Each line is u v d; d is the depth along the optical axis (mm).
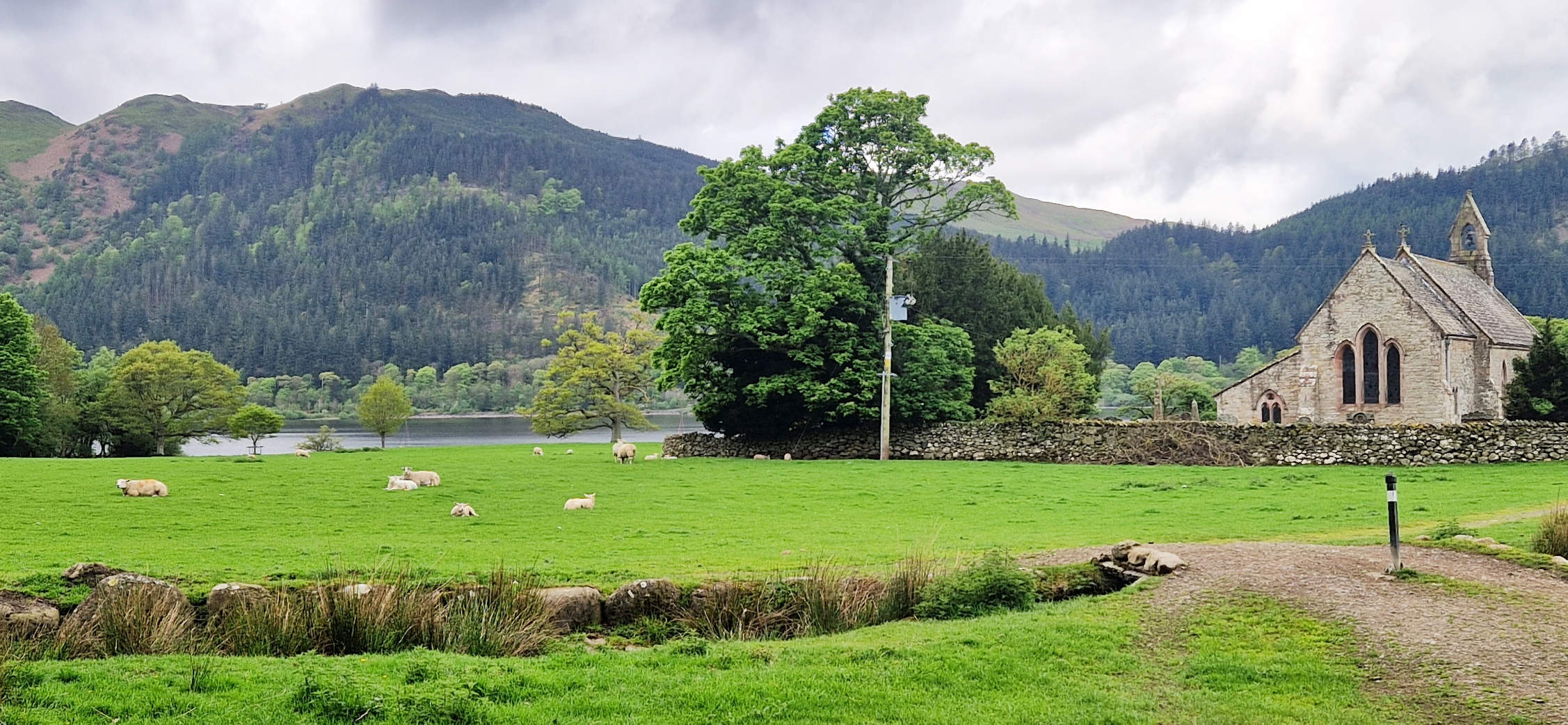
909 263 65500
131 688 11156
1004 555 18172
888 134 56344
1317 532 24078
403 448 63688
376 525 24703
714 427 58219
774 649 13578
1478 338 57938
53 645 13344
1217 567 17594
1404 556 18344
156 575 16156
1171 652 13633
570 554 20297
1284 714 11438
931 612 16109
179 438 91188
